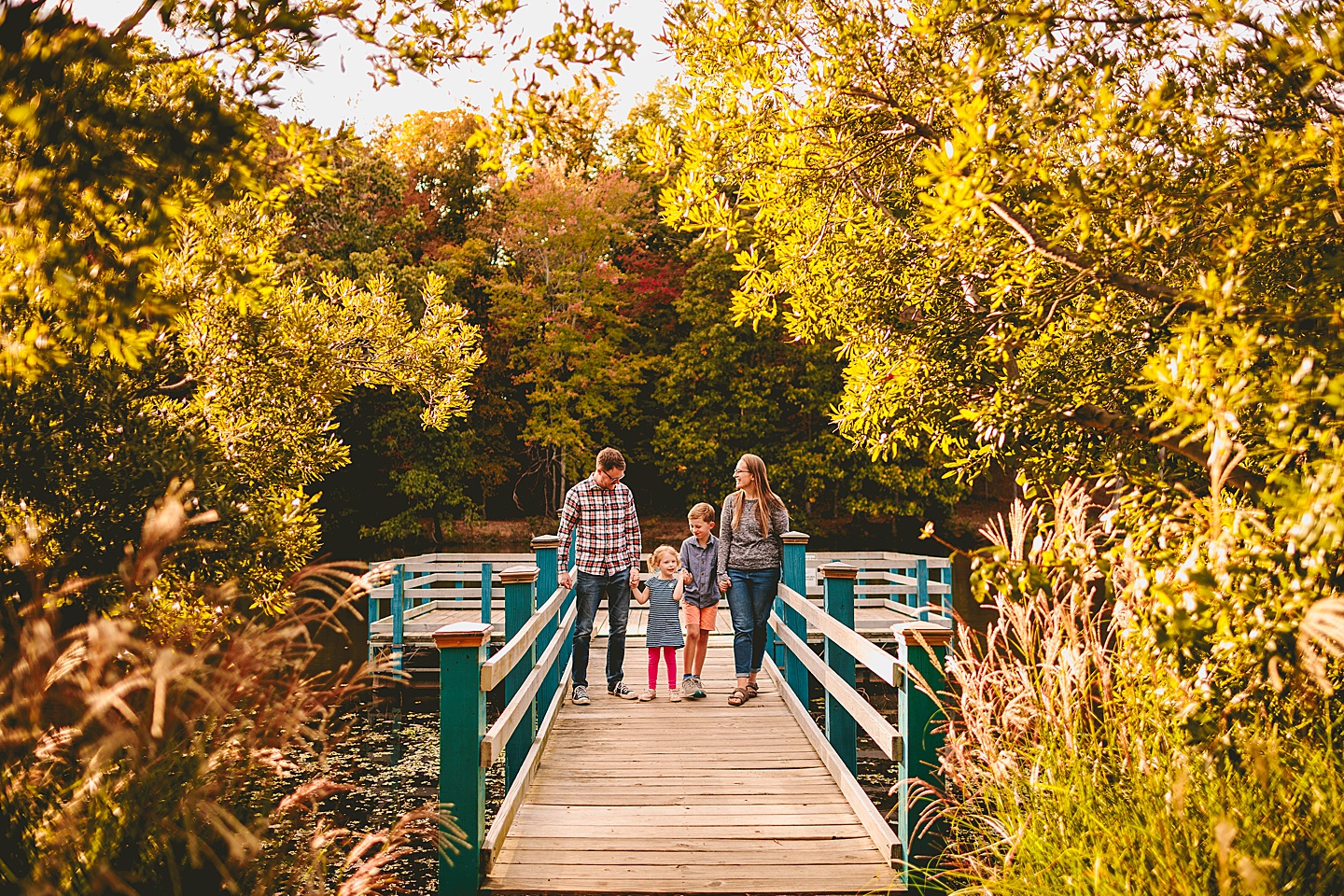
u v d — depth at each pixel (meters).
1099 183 2.65
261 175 2.30
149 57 2.23
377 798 6.58
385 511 31.75
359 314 8.41
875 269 4.36
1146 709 2.65
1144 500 2.48
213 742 2.03
